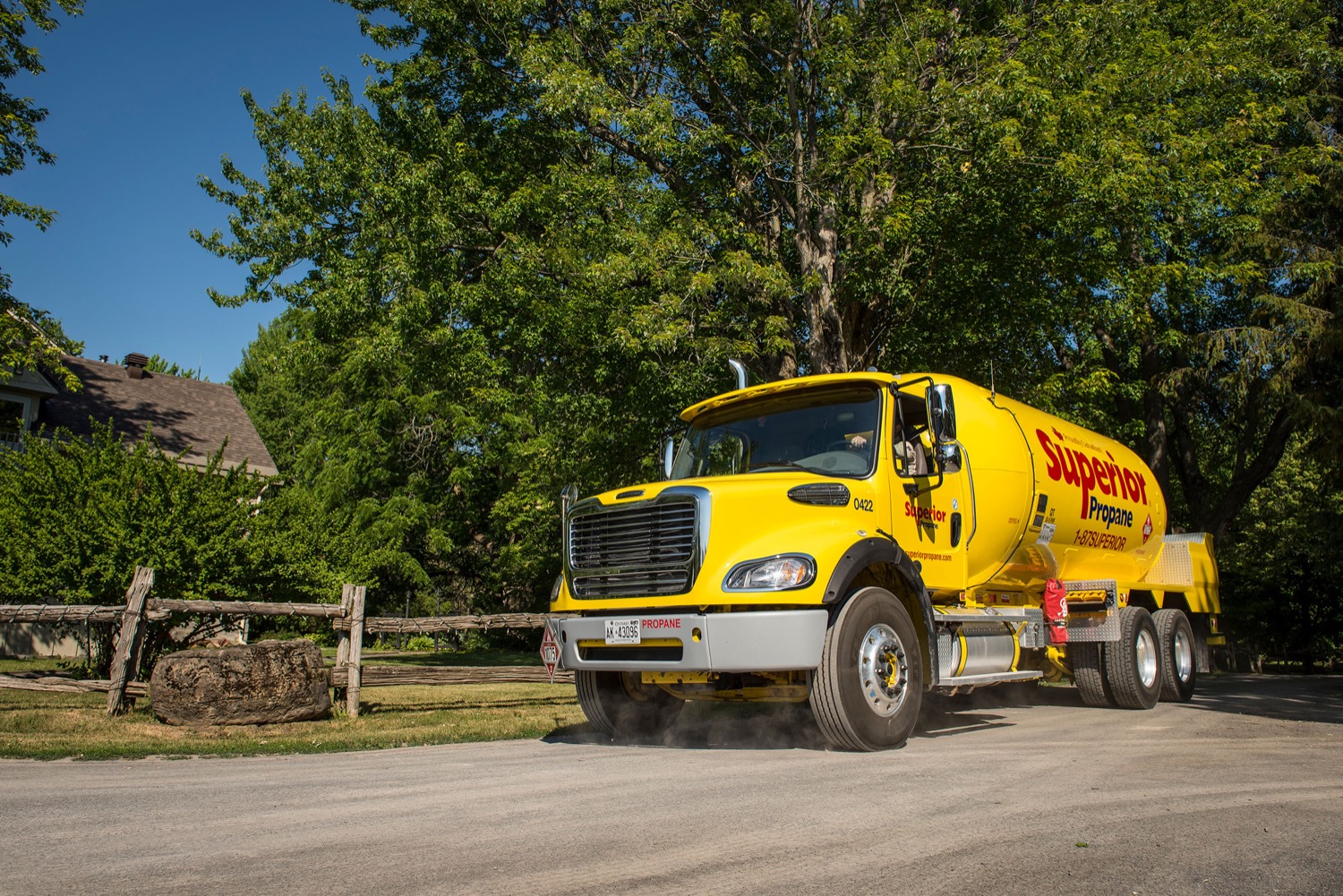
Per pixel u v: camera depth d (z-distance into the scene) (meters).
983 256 14.87
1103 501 9.69
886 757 5.62
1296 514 30.64
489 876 2.92
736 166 16.52
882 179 14.57
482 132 17.83
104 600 10.73
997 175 13.87
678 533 6.17
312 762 5.82
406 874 2.95
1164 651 10.44
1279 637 30.14
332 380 33.31
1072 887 2.85
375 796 4.38
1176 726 7.83
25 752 6.13
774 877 2.92
